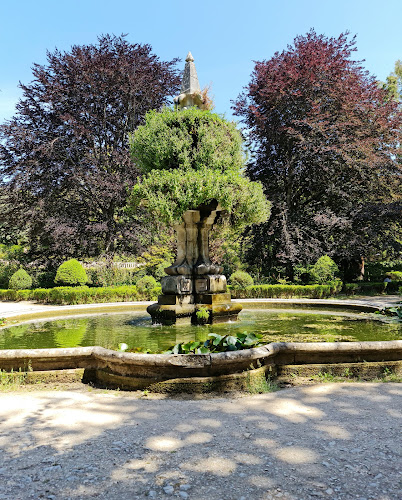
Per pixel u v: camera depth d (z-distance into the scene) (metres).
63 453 2.50
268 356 4.13
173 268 8.26
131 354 3.95
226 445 2.58
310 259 19.09
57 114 21.70
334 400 3.51
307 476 2.17
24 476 2.21
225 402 3.53
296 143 19.25
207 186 7.30
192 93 9.17
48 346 5.77
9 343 6.08
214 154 8.00
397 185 21.31
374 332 6.65
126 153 20.83
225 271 19.16
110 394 3.87
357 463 2.31
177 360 3.81
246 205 8.09
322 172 19.80
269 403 3.47
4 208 22.02
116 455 2.46
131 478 2.18
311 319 8.48
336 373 4.33
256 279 19.00
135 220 22.22
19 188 20.62
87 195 22.48
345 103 19.08
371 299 15.55
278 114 19.89
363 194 21.38
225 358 3.84
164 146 7.95
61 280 16.95
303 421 3.00
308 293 14.94
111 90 21.94
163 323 7.96
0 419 3.16
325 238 20.11
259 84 20.64
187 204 7.45
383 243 20.88
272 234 19.83
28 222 22.09
